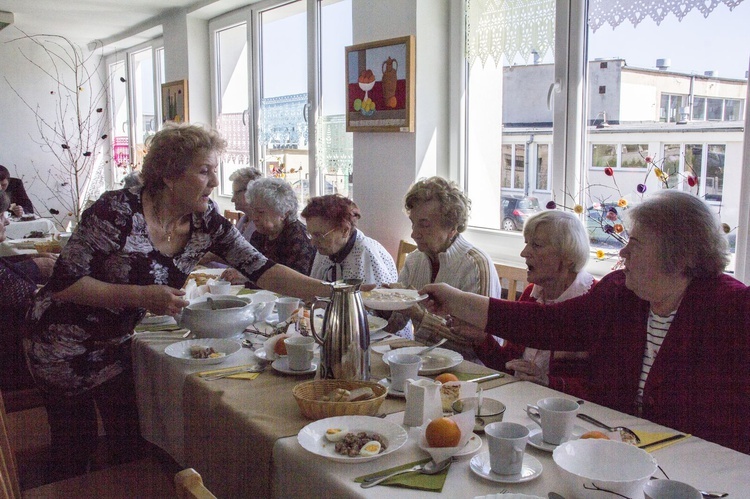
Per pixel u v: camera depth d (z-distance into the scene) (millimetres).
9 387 2535
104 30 6109
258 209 2617
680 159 2203
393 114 3105
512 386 1398
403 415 1229
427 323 1880
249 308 1806
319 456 1040
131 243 1678
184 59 5188
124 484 1542
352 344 1349
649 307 1388
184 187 1673
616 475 939
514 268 2248
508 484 957
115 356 1814
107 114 7203
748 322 1225
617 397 1408
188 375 1480
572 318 1546
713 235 1261
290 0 4172
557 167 2631
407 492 934
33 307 1760
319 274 2393
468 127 3066
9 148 6621
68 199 6965
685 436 1130
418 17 2975
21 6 5137
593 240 2529
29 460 2275
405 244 2898
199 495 674
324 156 3984
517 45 2748
